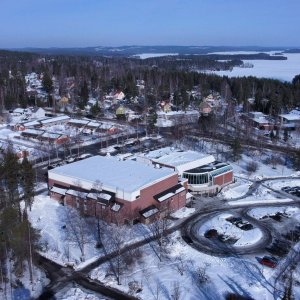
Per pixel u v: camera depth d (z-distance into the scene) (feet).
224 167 287.89
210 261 189.26
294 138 425.69
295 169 328.49
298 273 178.91
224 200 265.34
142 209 230.89
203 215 242.17
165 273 178.81
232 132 442.91
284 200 266.77
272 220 235.81
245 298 160.86
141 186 229.04
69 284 171.32
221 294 163.32
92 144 400.88
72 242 204.85
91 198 231.50
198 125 458.50
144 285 170.09
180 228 224.74
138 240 208.54
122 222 225.56
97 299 160.45
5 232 172.45
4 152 338.75
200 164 288.71
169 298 160.97
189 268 182.91
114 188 228.84
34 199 255.91
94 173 253.03
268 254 196.44
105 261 188.44
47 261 188.55
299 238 212.43
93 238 209.46
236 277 175.83
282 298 156.97
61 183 255.70
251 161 345.10
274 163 337.11
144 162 291.79
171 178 250.78
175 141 402.52
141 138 420.36
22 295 163.53
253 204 260.42
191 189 273.54
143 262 187.93
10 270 179.32
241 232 219.20
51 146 386.11
